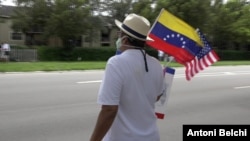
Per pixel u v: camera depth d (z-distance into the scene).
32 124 7.73
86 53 36.78
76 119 8.30
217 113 9.73
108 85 2.87
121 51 3.12
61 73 19.05
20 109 9.16
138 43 3.07
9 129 7.30
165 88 3.78
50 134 7.04
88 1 35.53
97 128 2.88
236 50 49.62
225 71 24.81
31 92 11.88
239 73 23.39
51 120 8.12
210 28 43.59
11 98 10.66
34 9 35.03
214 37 46.81
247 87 15.98
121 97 2.94
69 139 6.75
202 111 9.93
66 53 35.72
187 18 37.38
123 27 3.06
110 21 40.16
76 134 7.09
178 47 4.01
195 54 4.07
